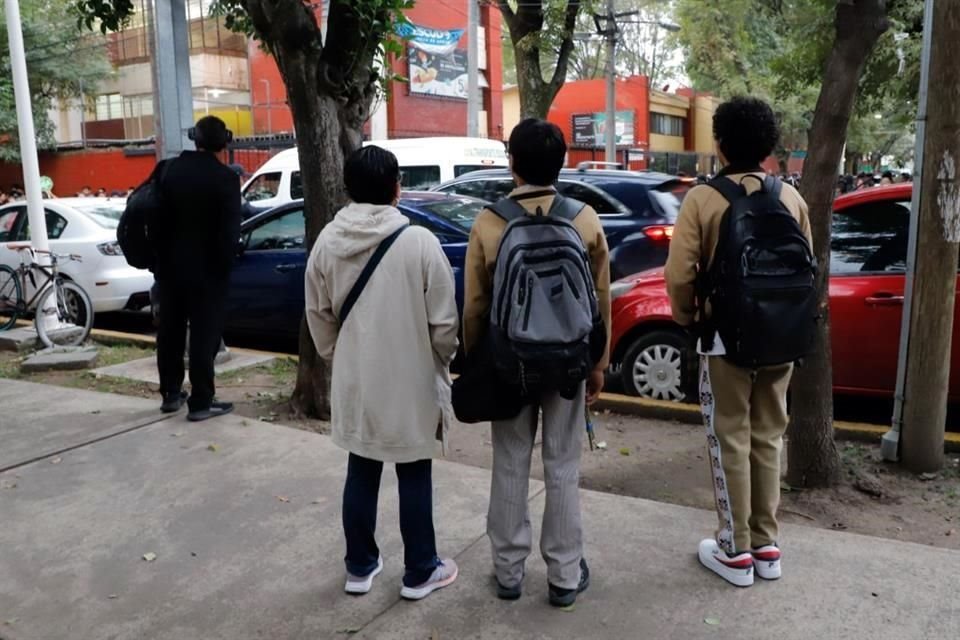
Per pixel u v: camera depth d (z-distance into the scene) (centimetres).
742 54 3253
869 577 343
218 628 322
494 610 327
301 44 517
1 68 2636
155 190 525
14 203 1012
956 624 308
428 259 313
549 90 1530
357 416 319
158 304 570
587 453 520
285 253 805
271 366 730
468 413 309
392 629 317
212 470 478
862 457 491
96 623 327
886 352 546
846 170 4862
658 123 4184
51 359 732
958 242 448
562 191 816
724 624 312
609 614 321
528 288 282
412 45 2577
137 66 3359
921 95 448
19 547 391
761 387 331
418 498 331
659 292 604
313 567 366
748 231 303
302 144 537
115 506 433
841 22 393
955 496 438
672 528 393
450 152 1359
